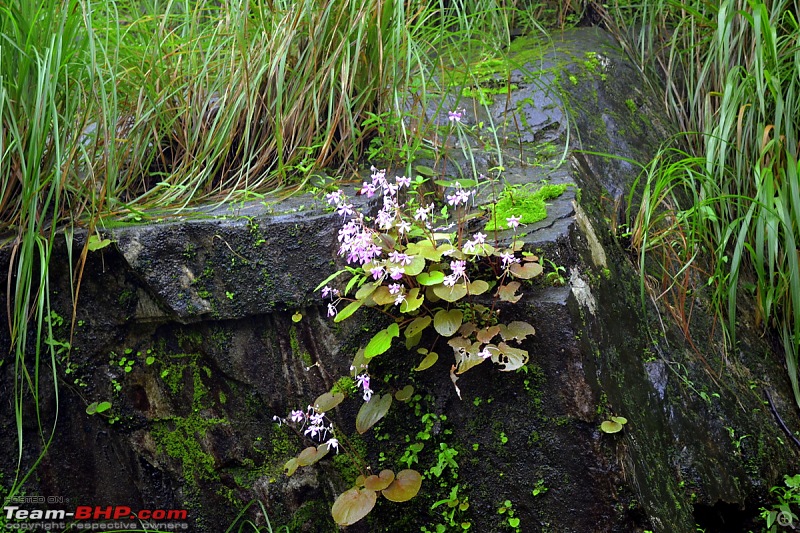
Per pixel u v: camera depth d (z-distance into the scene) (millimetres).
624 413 1969
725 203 2334
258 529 2102
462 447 2002
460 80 2457
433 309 1959
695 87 2566
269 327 2053
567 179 2146
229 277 2027
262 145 2213
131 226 2045
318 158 2193
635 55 2678
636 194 2330
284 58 2131
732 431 2129
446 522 2020
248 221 2020
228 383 2084
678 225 2285
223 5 2330
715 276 2238
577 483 1939
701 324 2246
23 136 2094
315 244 2014
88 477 2146
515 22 2865
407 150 2104
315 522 2080
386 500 2041
